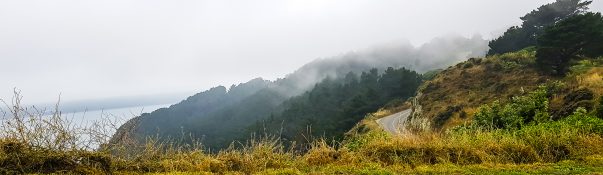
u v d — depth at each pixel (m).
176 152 6.18
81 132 5.69
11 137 5.39
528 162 6.22
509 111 13.30
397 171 5.57
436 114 41.47
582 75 32.94
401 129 7.33
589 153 6.27
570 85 29.47
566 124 7.99
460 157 6.18
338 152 6.39
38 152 5.35
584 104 22.53
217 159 5.93
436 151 6.29
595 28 40.78
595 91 24.41
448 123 37.44
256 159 6.03
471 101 41.19
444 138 6.99
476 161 6.12
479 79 47.34
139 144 6.02
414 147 6.39
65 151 5.52
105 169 5.50
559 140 6.62
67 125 5.63
